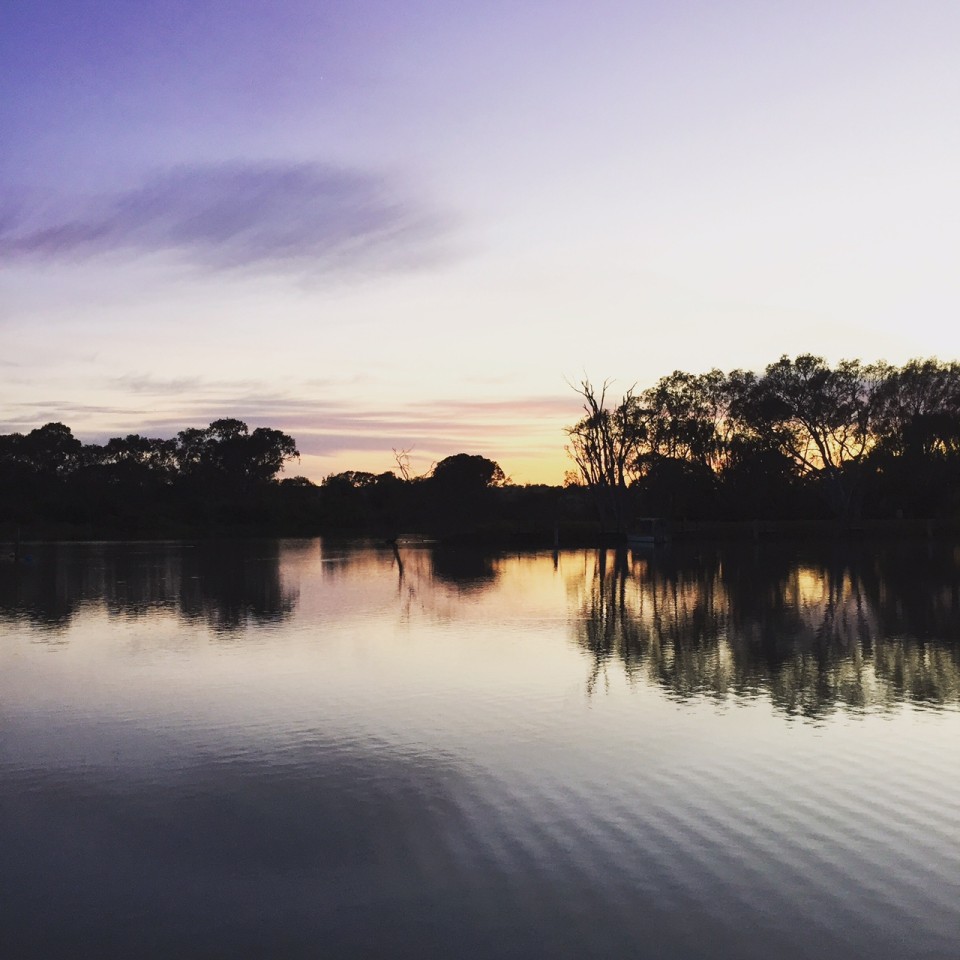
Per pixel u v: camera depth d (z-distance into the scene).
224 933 6.52
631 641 19.53
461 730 11.95
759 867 7.46
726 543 68.19
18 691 14.62
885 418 75.00
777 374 76.56
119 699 13.99
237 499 113.81
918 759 10.43
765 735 11.55
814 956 6.08
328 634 20.81
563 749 10.98
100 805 9.20
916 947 6.18
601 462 77.81
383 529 98.00
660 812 8.76
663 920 6.59
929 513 79.12
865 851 7.76
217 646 19.08
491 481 100.88
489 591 31.72
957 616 23.06
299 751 11.03
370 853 7.89
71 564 46.00
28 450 128.50
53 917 6.80
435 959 6.11
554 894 7.04
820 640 19.34
